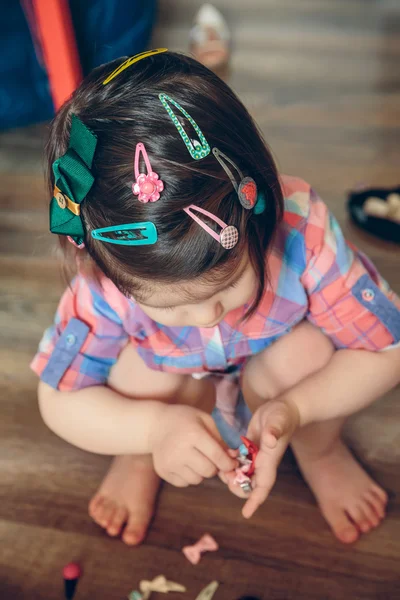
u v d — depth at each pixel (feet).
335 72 7.47
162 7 8.77
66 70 5.72
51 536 3.65
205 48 7.64
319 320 3.37
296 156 6.22
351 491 3.64
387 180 5.87
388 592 3.30
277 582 3.38
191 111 2.40
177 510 3.73
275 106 6.95
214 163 2.34
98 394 3.44
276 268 3.19
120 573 3.46
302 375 3.45
